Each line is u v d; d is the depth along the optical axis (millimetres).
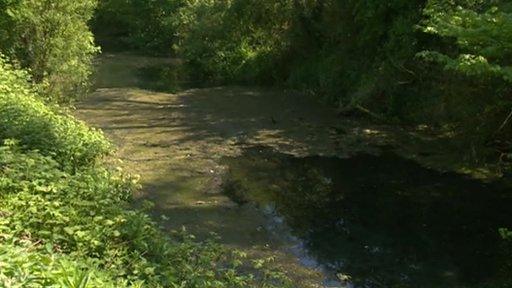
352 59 16969
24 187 6016
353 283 7648
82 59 15906
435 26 10109
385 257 8406
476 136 11836
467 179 11383
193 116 15383
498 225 9469
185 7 25984
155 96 17688
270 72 20312
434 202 10383
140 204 9484
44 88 14016
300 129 14508
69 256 4848
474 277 7875
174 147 12727
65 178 6797
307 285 7473
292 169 11906
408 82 14617
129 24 31344
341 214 9867
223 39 22297
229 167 11836
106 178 7383
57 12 14320
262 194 10562
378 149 13172
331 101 16969
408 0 14680
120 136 13188
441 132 14023
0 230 4867
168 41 27781
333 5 17594
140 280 4945
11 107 8422
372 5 15430
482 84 11008
